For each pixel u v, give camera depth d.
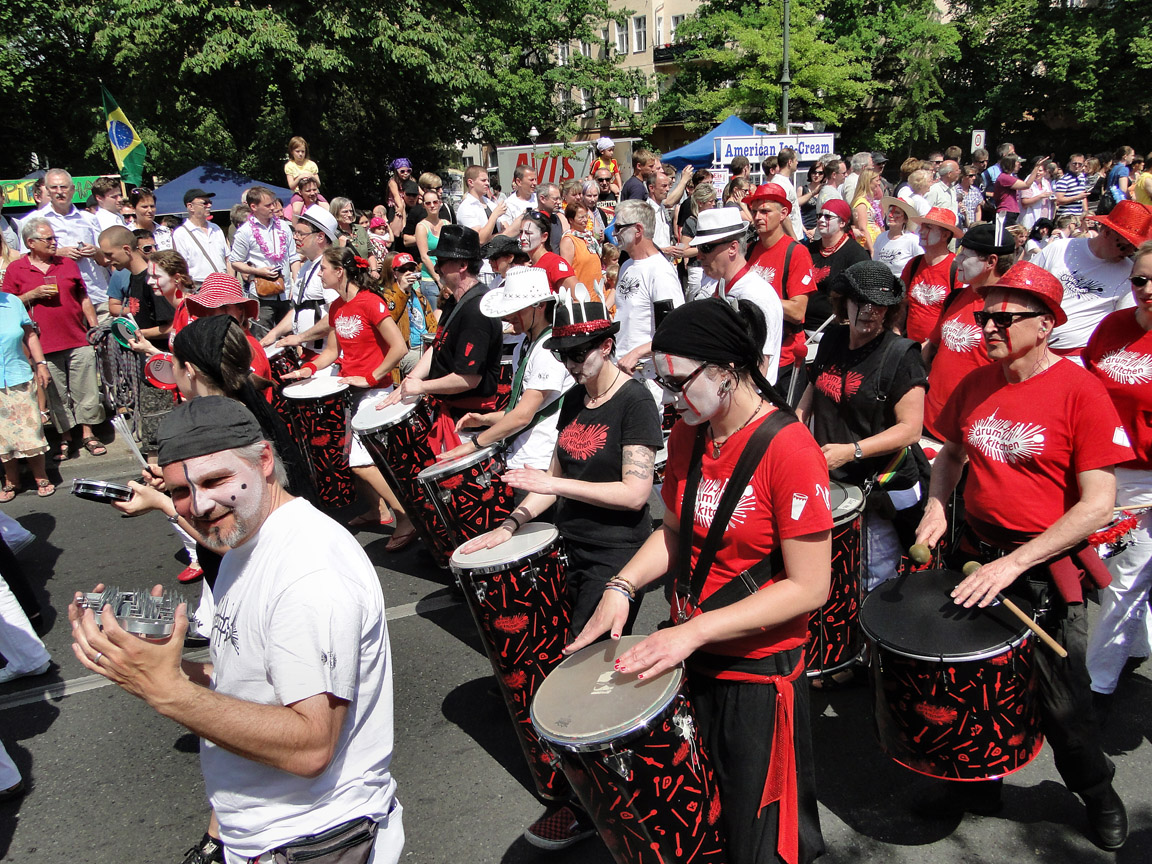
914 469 3.62
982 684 2.45
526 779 3.42
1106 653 3.44
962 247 4.39
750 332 2.19
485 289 4.84
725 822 2.26
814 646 3.25
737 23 31.95
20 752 3.79
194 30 20.11
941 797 3.05
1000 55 35.53
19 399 6.61
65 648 4.66
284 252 9.12
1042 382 2.77
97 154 29.84
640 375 5.31
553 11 33.50
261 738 1.76
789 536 2.14
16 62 29.48
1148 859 2.81
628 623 2.98
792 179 10.70
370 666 2.02
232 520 1.90
